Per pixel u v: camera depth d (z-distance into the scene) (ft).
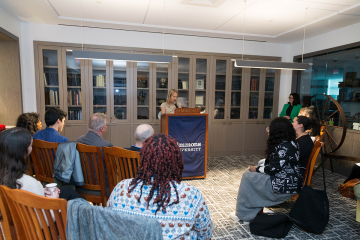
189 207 2.84
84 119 15.52
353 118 13.64
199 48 16.89
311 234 7.48
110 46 15.43
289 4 11.20
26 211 3.31
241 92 17.92
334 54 14.99
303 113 11.70
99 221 2.73
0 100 13.58
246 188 7.98
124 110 16.12
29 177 4.23
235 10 12.05
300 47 17.60
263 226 7.31
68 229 2.96
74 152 6.51
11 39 13.11
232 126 18.01
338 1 10.75
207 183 11.95
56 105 15.10
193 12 12.44
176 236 2.77
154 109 16.52
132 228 2.57
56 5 11.67
